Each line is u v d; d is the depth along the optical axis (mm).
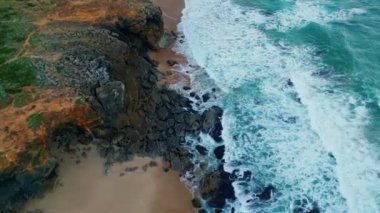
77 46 44312
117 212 35406
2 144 35250
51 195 35688
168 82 47062
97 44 44969
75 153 38125
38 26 46844
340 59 48812
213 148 40844
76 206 35344
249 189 37406
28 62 42281
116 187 36969
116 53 44656
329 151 39625
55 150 37500
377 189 36500
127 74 44312
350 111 42969
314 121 42281
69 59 42750
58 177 36688
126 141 40125
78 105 38438
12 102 38500
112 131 40000
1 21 47219
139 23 48500
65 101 38688
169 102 44500
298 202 36312
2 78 40719
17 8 49250
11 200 34250
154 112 43281
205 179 37688
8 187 34125
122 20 48219
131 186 37219
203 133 42000
